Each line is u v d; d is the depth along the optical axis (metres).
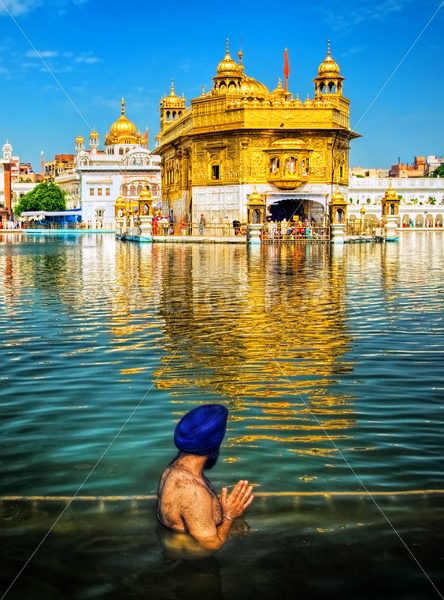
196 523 3.34
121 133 106.50
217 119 53.22
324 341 9.15
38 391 6.58
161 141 71.38
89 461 4.63
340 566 3.21
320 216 53.84
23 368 7.58
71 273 21.44
